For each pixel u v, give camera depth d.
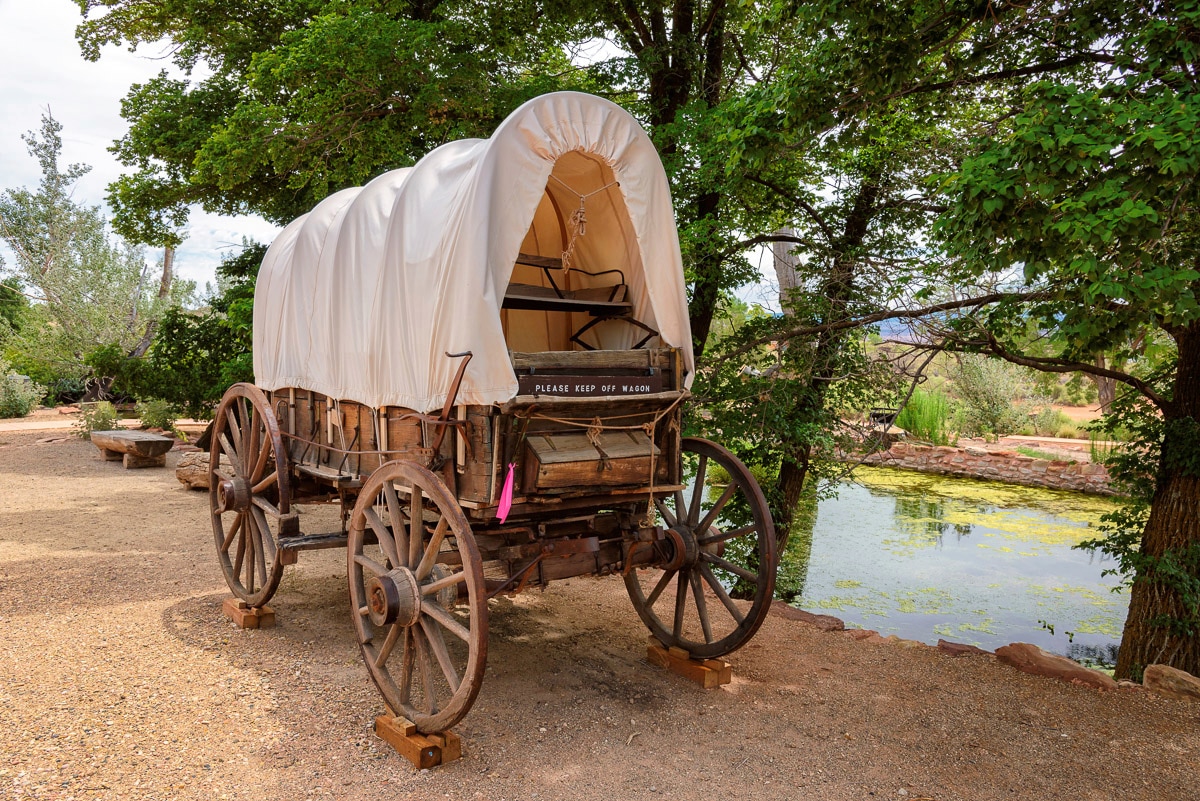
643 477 3.88
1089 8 5.54
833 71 6.39
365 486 3.87
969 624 8.58
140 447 11.69
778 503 9.89
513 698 4.05
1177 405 7.02
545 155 3.57
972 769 3.44
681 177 9.16
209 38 12.53
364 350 4.18
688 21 10.52
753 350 9.32
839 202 9.80
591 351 3.79
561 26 11.12
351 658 4.52
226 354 14.30
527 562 3.85
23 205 27.55
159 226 14.14
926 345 7.71
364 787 3.13
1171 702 4.22
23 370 22.48
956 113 8.43
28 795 2.94
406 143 9.88
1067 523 13.35
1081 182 4.23
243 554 5.21
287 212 13.20
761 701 4.09
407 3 10.09
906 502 15.09
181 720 3.64
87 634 4.74
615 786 3.20
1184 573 6.55
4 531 7.54
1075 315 4.59
